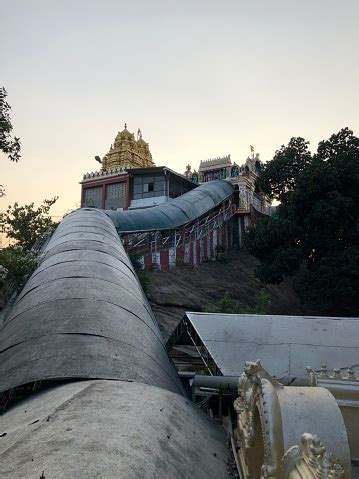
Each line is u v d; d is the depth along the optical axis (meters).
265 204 66.31
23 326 11.72
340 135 46.16
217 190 54.72
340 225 38.34
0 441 6.08
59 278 15.16
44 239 43.91
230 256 54.12
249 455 6.91
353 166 39.03
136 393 8.18
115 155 61.44
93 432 5.67
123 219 39.53
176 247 44.69
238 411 8.41
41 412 6.99
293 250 38.84
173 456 6.24
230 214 57.88
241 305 40.78
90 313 12.13
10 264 27.44
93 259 18.00
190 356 22.20
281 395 6.43
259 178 53.47
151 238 44.53
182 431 7.70
